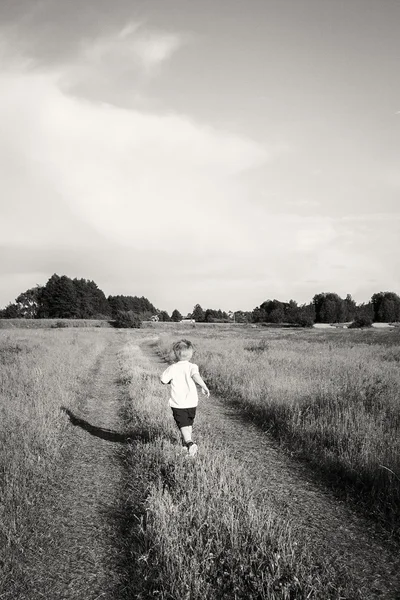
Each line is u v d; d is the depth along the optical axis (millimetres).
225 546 3477
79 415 8898
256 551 3406
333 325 118750
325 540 3766
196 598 2889
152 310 188000
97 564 3467
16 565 3408
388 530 3961
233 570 3195
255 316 127000
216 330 67438
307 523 4094
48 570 3387
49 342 26672
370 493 4676
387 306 149250
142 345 34406
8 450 5797
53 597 3051
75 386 11414
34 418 7492
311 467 5770
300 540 3746
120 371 16438
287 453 6402
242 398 10227
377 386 9586
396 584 3119
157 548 3496
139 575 3256
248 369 13672
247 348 23844
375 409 8109
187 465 5324
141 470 5469
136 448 6332
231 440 7125
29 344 23312
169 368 6074
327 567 3297
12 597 3043
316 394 9180
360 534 3895
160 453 5953
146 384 12070
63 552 3648
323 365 14508
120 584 3203
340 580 3131
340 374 12125
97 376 14930
